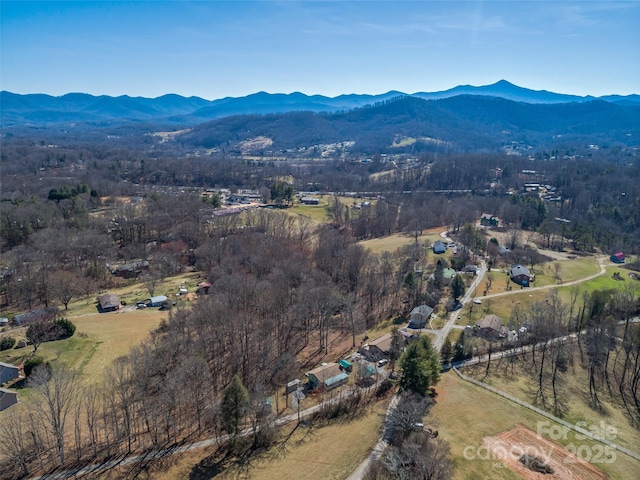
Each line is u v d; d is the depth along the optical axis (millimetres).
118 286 145625
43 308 119812
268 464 67125
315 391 87688
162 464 66750
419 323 117188
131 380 78000
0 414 73812
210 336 97375
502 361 99312
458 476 63625
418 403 74562
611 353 101812
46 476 63250
